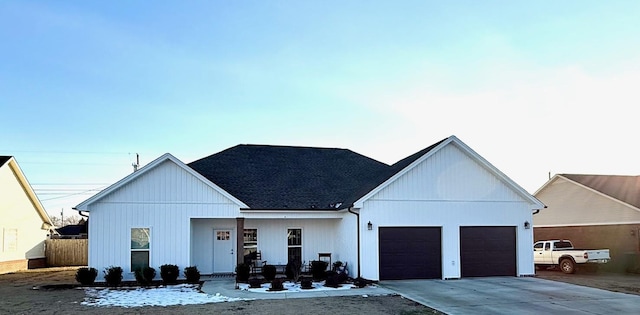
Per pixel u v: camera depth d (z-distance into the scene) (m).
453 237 19.73
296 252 21.31
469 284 17.69
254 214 19.70
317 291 15.89
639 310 12.72
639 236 23.66
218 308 12.96
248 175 22.72
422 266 19.30
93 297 14.92
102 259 18.41
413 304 13.54
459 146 20.12
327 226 21.84
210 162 23.61
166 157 19.00
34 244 28.41
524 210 20.67
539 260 24.05
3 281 19.77
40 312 12.52
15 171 25.91
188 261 18.95
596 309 12.85
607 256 21.98
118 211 18.67
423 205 19.56
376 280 18.61
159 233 18.88
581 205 27.34
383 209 19.12
